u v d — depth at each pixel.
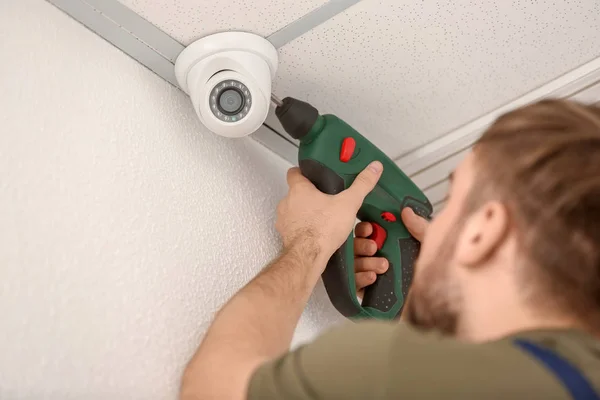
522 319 0.55
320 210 0.99
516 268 0.56
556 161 0.56
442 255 0.63
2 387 0.62
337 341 0.53
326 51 1.05
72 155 0.81
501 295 0.56
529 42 1.09
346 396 0.49
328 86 1.14
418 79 1.14
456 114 1.24
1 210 0.69
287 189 1.21
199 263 0.91
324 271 1.02
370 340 0.52
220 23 0.97
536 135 0.59
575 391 0.45
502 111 1.24
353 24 1.00
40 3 0.90
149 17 0.95
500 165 0.60
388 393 0.48
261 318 0.76
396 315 1.07
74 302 0.72
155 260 0.84
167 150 0.97
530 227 0.56
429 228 0.68
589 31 1.08
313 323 1.09
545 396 0.45
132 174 0.89
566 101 0.63
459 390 0.46
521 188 0.57
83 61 0.91
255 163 1.16
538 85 1.20
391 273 1.09
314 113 1.03
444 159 1.35
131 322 0.77
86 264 0.75
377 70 1.11
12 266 0.68
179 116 1.04
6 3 0.84
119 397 0.72
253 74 0.97
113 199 0.84
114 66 0.97
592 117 0.59
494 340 0.50
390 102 1.19
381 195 1.10
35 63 0.83
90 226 0.78
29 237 0.71
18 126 0.76
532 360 0.47
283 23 0.98
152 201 0.89
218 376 0.65
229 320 0.74
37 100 0.81
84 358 0.70
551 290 0.54
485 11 1.01
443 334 0.56
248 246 1.03
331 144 1.04
